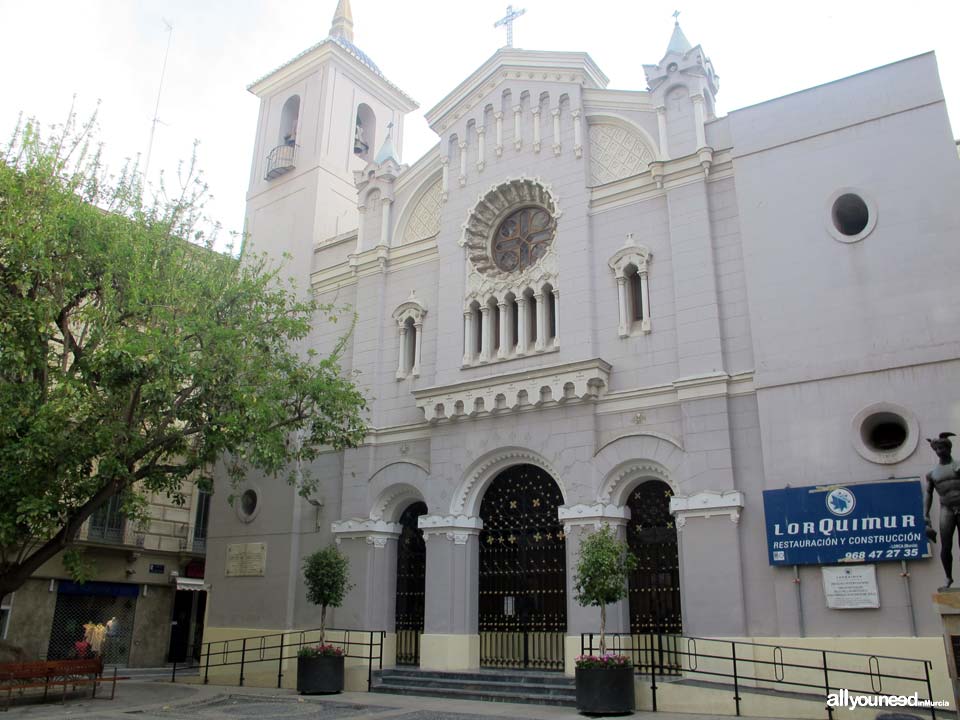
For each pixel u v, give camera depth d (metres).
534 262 22.73
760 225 18.52
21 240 16.86
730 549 17.03
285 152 30.45
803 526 16.17
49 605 30.09
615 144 22.08
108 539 32.22
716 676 16.53
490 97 24.47
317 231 28.50
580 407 19.92
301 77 31.94
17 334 16.89
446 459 21.91
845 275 17.20
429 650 20.73
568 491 19.55
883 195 17.22
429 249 25.00
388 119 33.53
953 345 15.72
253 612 24.70
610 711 15.11
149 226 20.09
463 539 21.33
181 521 35.62
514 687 18.25
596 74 23.36
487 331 22.64
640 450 18.75
